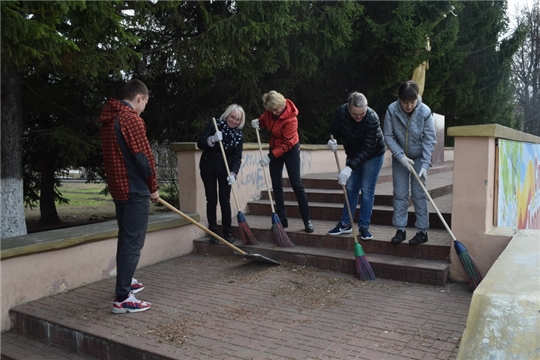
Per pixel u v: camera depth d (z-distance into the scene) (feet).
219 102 30.22
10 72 16.16
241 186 21.91
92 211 42.29
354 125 15.20
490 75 57.57
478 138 13.52
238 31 21.40
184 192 19.88
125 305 12.49
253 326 11.36
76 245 14.79
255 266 16.53
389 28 32.32
